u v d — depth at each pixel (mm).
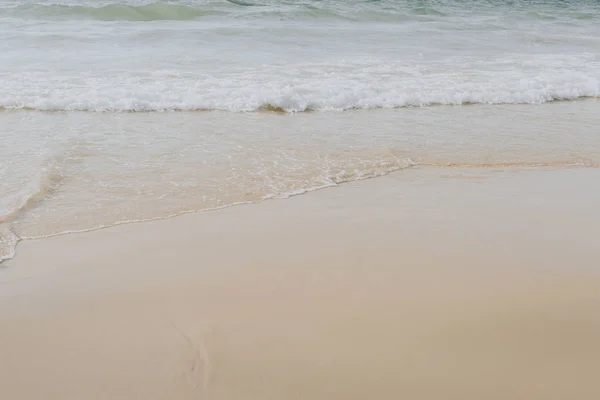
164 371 2307
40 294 2963
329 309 2809
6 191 4613
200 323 2662
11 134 6352
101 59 10555
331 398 2180
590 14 20484
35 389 2207
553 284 3107
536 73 10680
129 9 16281
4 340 2504
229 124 7180
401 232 3920
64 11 15859
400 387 2244
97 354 2414
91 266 3355
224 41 12805
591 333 2633
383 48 12750
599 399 2203
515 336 2588
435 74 10312
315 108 8219
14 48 11180
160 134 6605
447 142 6562
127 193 4711
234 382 2250
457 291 3008
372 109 8320
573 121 7844
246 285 3084
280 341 2514
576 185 5184
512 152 6227
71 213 4266
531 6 22625
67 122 7023
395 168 5574
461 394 2215
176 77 9344
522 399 2199
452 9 20875
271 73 9867
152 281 3137
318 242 3727
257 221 4152
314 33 14180
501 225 4078
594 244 3732
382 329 2625
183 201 4566
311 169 5461
